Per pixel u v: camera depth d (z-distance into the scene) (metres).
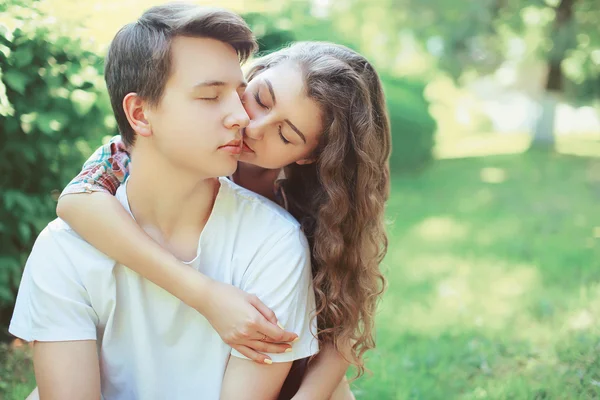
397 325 4.00
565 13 14.20
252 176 2.27
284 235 1.93
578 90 16.23
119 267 1.83
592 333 3.58
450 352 3.53
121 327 1.86
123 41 1.74
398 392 3.03
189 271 1.78
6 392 2.80
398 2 15.20
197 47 1.69
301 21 7.16
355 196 2.08
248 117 1.79
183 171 1.79
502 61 17.16
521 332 3.84
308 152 2.06
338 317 2.06
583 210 8.06
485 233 6.81
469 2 14.87
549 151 14.34
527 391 2.94
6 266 3.25
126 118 1.79
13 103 3.09
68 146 3.28
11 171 3.25
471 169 11.67
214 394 1.89
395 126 10.73
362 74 2.06
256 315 1.76
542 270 5.28
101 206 1.79
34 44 3.03
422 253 5.95
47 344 1.78
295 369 2.13
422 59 16.38
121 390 1.89
